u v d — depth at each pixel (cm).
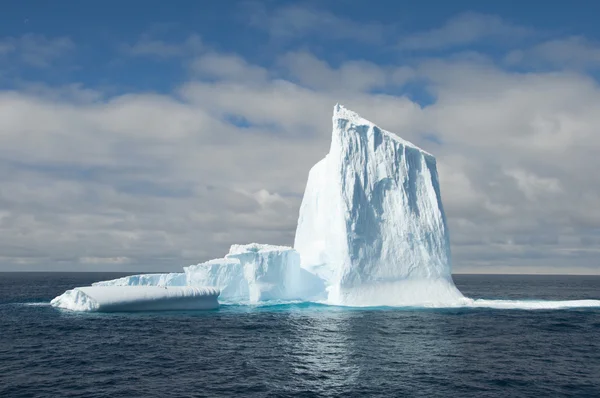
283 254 6419
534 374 2969
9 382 2714
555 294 11275
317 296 6425
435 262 6394
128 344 3716
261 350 3544
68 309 5684
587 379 2881
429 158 6931
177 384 2683
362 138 6550
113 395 2483
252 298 6188
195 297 5638
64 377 2817
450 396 2509
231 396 2478
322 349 3581
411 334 4181
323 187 6956
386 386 2667
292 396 2488
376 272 6162
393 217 6400
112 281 6000
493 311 5816
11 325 4519
